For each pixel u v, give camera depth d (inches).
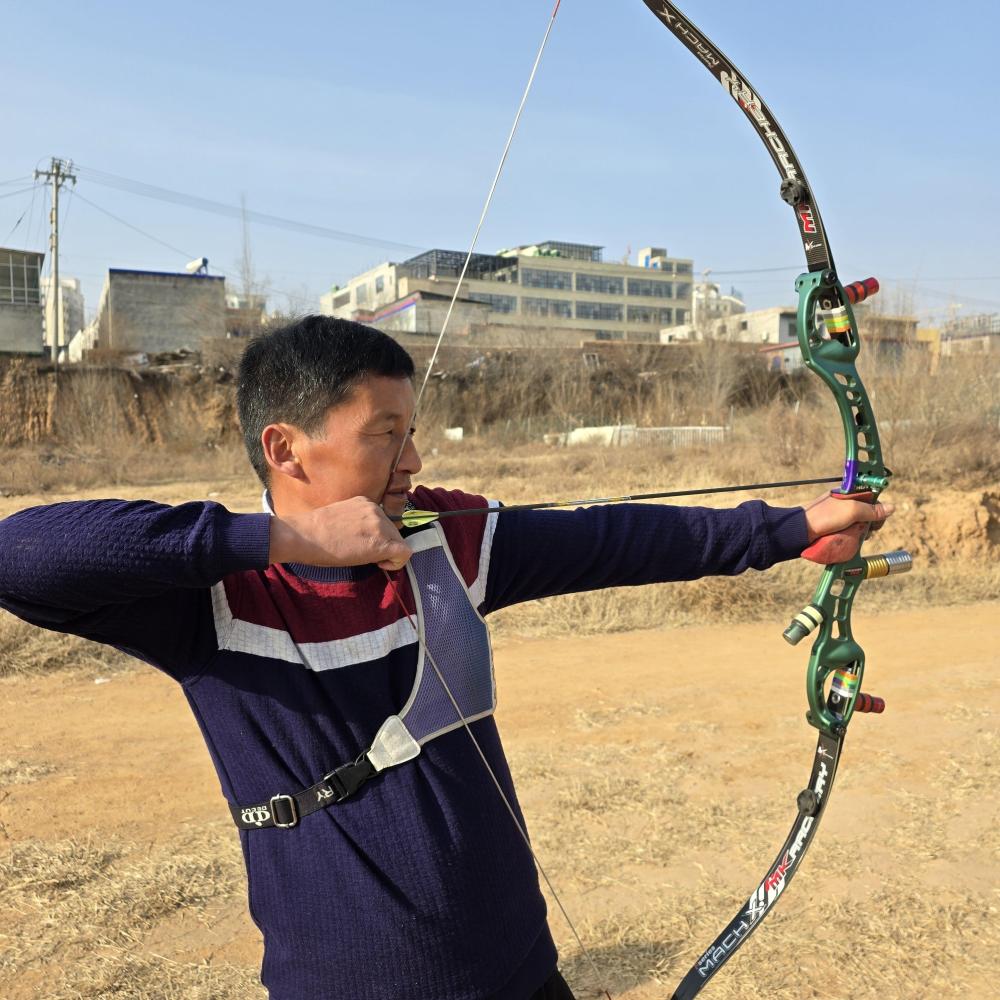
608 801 157.4
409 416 52.1
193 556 42.3
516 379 1342.3
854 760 175.3
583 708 208.7
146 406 1165.7
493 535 56.4
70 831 147.6
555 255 3068.4
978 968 112.5
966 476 447.8
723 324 1712.6
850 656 62.8
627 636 279.6
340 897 48.9
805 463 547.5
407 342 1491.1
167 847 142.5
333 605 50.4
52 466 822.5
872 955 114.7
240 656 49.6
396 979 48.9
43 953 115.4
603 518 58.4
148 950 116.6
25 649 238.8
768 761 175.9
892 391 500.1
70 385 1120.2
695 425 1207.6
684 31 58.4
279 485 52.5
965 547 381.4
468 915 50.2
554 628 283.4
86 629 46.2
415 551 53.1
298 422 50.0
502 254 2849.4
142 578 42.5
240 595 50.0
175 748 185.0
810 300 59.1
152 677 233.5
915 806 154.9
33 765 174.7
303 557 43.8
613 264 2979.8
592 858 138.9
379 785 49.8
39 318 1232.8
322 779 49.4
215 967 113.1
